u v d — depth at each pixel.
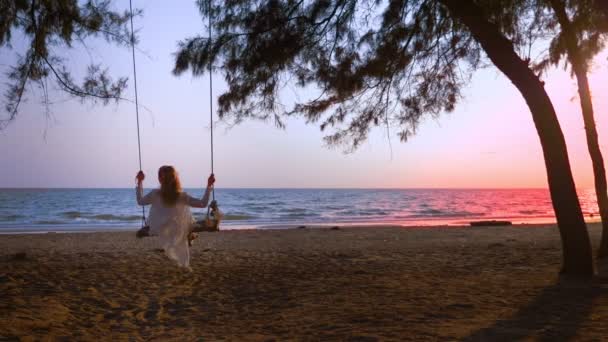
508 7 9.52
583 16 10.05
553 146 7.83
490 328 5.21
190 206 7.00
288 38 8.38
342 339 4.98
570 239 7.97
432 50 10.11
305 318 5.95
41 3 7.62
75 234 21.67
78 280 8.73
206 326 5.74
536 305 6.23
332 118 10.30
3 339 4.98
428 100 10.43
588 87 9.81
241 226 28.84
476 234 19.62
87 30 7.66
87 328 5.68
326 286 8.07
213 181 7.04
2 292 7.39
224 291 7.86
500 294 7.00
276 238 18.64
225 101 8.91
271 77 9.05
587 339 4.74
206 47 8.48
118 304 6.93
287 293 7.57
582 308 6.01
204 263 11.13
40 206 58.47
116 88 7.86
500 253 12.21
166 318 6.17
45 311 6.29
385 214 44.56
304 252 13.49
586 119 10.06
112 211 49.31
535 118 7.86
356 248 14.55
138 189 6.91
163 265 10.73
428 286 7.80
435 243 15.86
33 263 11.11
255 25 8.37
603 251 10.27
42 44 7.71
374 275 9.12
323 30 9.05
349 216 41.34
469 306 6.28
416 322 5.56
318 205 62.62
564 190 7.92
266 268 10.28
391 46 9.51
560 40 10.56
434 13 9.70
